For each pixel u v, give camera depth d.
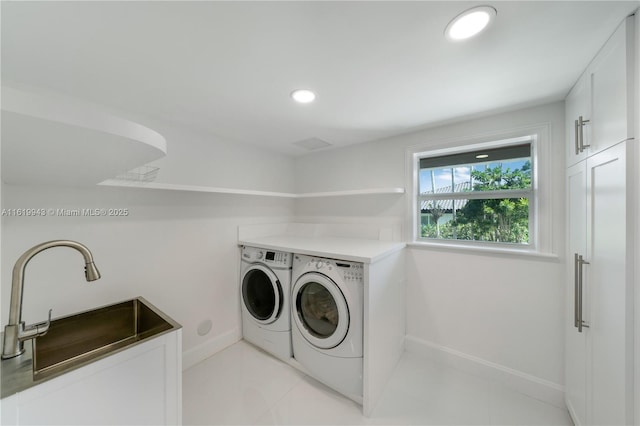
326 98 1.52
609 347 1.03
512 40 1.01
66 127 0.44
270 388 1.78
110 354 0.86
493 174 1.95
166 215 1.89
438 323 2.07
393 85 1.37
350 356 1.63
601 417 1.09
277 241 2.31
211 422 1.49
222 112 1.72
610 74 1.00
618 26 0.93
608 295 1.03
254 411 1.58
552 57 1.13
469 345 1.94
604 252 1.07
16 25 0.88
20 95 0.39
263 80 1.30
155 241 1.83
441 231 2.20
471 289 1.93
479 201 2.02
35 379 0.74
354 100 1.55
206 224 2.15
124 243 1.67
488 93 1.48
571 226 1.45
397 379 1.86
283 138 2.33
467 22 0.91
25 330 0.86
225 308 2.30
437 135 2.05
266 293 2.22
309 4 0.82
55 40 0.97
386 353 1.81
